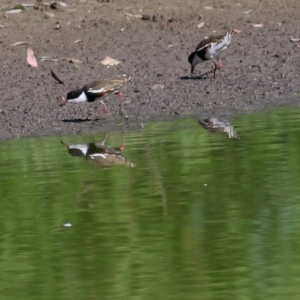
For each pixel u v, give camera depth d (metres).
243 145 14.44
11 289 8.90
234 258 9.49
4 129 16.58
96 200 11.70
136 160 13.70
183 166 13.24
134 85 19.44
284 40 22.75
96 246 10.01
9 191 12.27
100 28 23.42
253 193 11.79
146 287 8.77
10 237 10.45
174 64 20.86
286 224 10.50
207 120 16.67
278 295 8.44
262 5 25.83
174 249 9.82
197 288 8.70
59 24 23.56
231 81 19.66
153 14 24.66
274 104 17.92
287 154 13.73
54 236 10.42
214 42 19.52
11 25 23.41
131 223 10.73
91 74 20.11
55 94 18.66
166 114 17.38
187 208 11.23
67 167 13.46
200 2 25.94
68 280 9.05
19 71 20.39
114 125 16.53
